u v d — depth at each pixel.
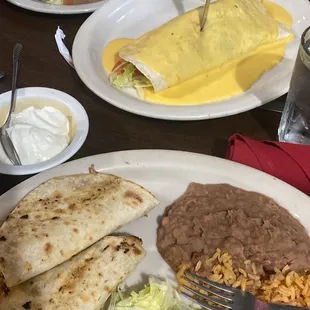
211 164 0.44
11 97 0.51
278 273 0.37
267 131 0.51
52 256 0.36
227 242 0.38
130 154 0.45
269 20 0.68
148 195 0.41
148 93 0.57
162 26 0.65
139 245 0.39
